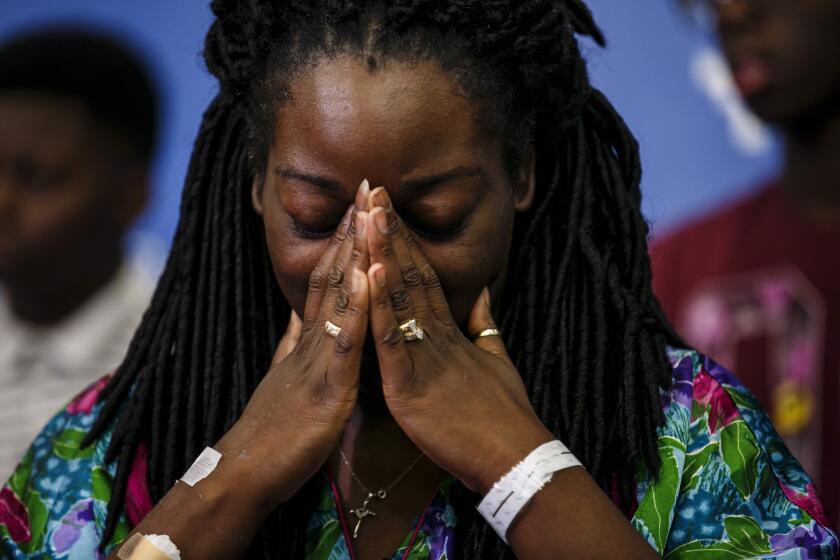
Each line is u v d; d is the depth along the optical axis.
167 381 2.93
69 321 5.56
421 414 2.56
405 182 2.48
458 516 2.74
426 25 2.50
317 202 2.52
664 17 5.50
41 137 5.50
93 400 3.06
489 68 2.55
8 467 5.37
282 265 2.64
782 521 2.76
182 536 2.55
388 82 2.46
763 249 5.08
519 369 2.84
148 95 5.81
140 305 5.71
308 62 2.51
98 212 5.62
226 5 2.82
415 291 2.54
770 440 2.87
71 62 5.58
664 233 5.41
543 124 2.82
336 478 2.83
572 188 2.92
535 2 2.62
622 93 5.55
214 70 2.88
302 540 2.76
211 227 2.98
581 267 2.88
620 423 2.74
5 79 5.52
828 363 4.84
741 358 5.03
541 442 2.56
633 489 2.72
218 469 2.59
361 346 2.53
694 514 2.72
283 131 2.55
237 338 2.89
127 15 5.96
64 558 2.82
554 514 2.49
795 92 4.82
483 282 2.65
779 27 4.77
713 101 5.54
